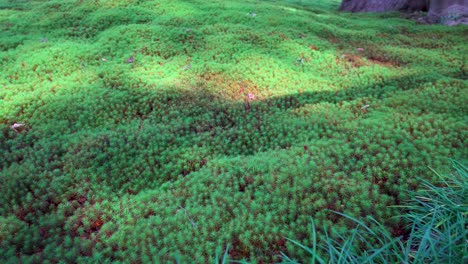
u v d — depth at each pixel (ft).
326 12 40.63
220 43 23.97
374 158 11.41
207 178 11.82
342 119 14.93
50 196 11.31
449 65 21.16
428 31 29.25
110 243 9.47
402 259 7.72
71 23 27.86
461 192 9.29
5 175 12.01
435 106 14.84
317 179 10.87
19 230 9.91
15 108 16.35
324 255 8.56
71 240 9.59
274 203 10.32
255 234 9.46
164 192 11.51
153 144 14.32
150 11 30.60
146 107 17.16
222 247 9.21
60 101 16.90
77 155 13.24
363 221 9.39
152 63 21.35
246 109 17.57
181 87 19.03
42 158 13.14
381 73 20.16
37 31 26.05
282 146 13.84
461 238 7.99
